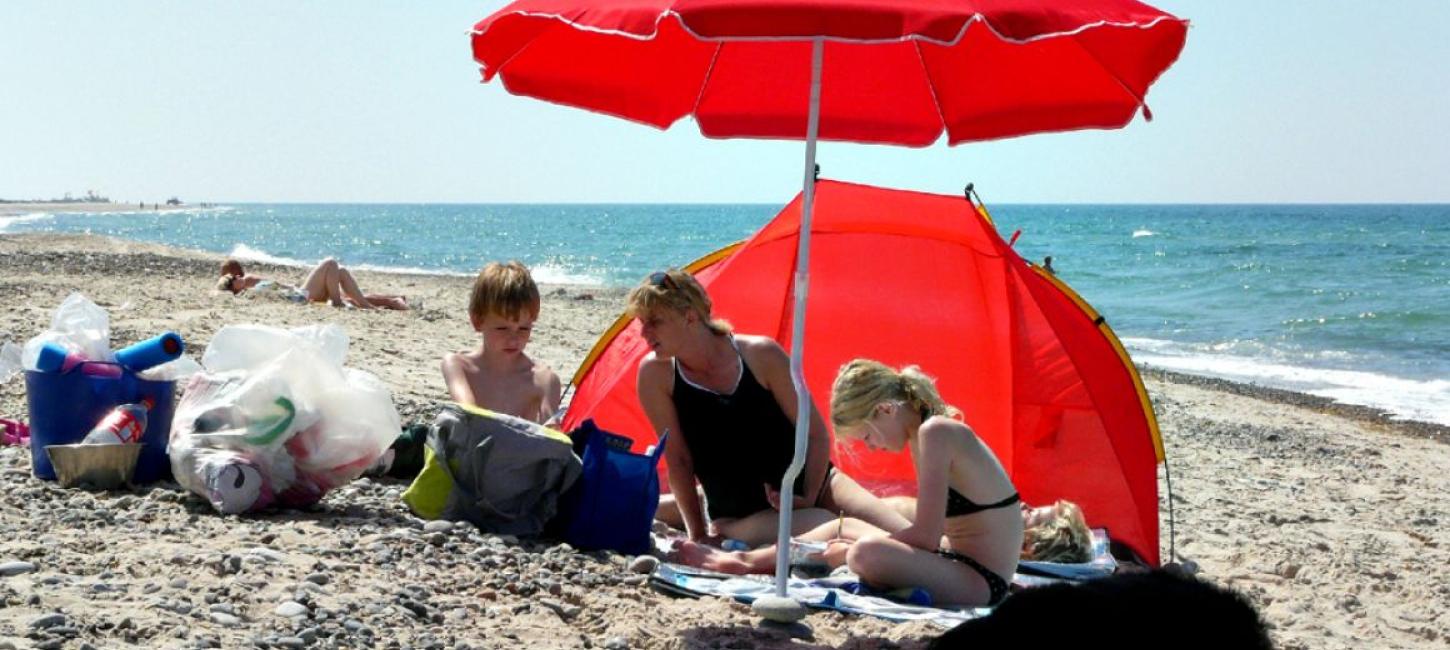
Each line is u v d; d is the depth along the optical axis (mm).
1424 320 31141
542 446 5883
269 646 4062
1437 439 15453
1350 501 10375
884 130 6066
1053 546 6379
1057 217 157375
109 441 5977
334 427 5926
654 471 6012
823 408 7766
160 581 4613
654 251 68688
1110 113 5305
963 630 1271
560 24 5105
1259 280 45062
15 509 5488
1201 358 24750
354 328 15930
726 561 5773
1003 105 5543
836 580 5633
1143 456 7137
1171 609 1211
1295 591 6945
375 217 171125
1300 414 16828
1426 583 7336
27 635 3861
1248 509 9438
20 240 37875
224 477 5645
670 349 6012
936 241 7195
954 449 5438
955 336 7398
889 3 4098
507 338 6547
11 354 6598
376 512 6027
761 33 4059
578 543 5953
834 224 7289
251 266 31875
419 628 4473
